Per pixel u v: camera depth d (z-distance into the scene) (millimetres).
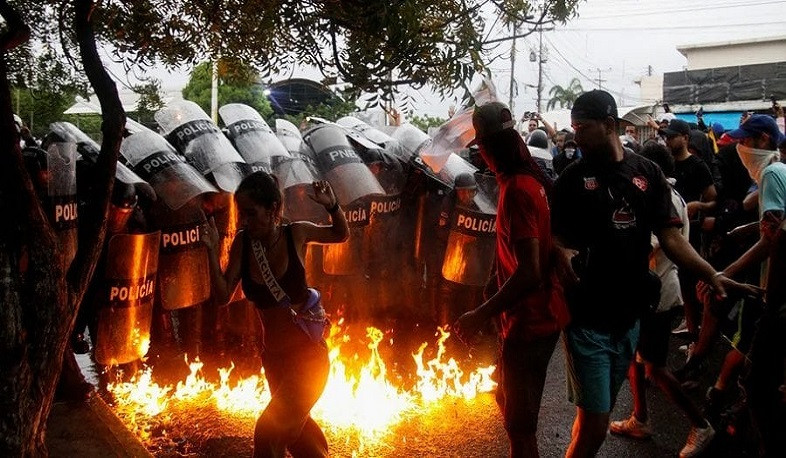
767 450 3615
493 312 3029
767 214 3551
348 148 5363
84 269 2883
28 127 4840
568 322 3186
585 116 3195
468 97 2834
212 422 4531
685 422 4871
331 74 3113
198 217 4738
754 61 34406
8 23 2551
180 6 3664
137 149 4680
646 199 3219
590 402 3213
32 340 2641
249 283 3139
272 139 5191
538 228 3037
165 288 4738
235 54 3746
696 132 7617
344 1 2881
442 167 5422
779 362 3531
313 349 3145
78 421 3998
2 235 2588
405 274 6109
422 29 2818
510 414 3248
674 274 4242
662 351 4137
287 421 3086
